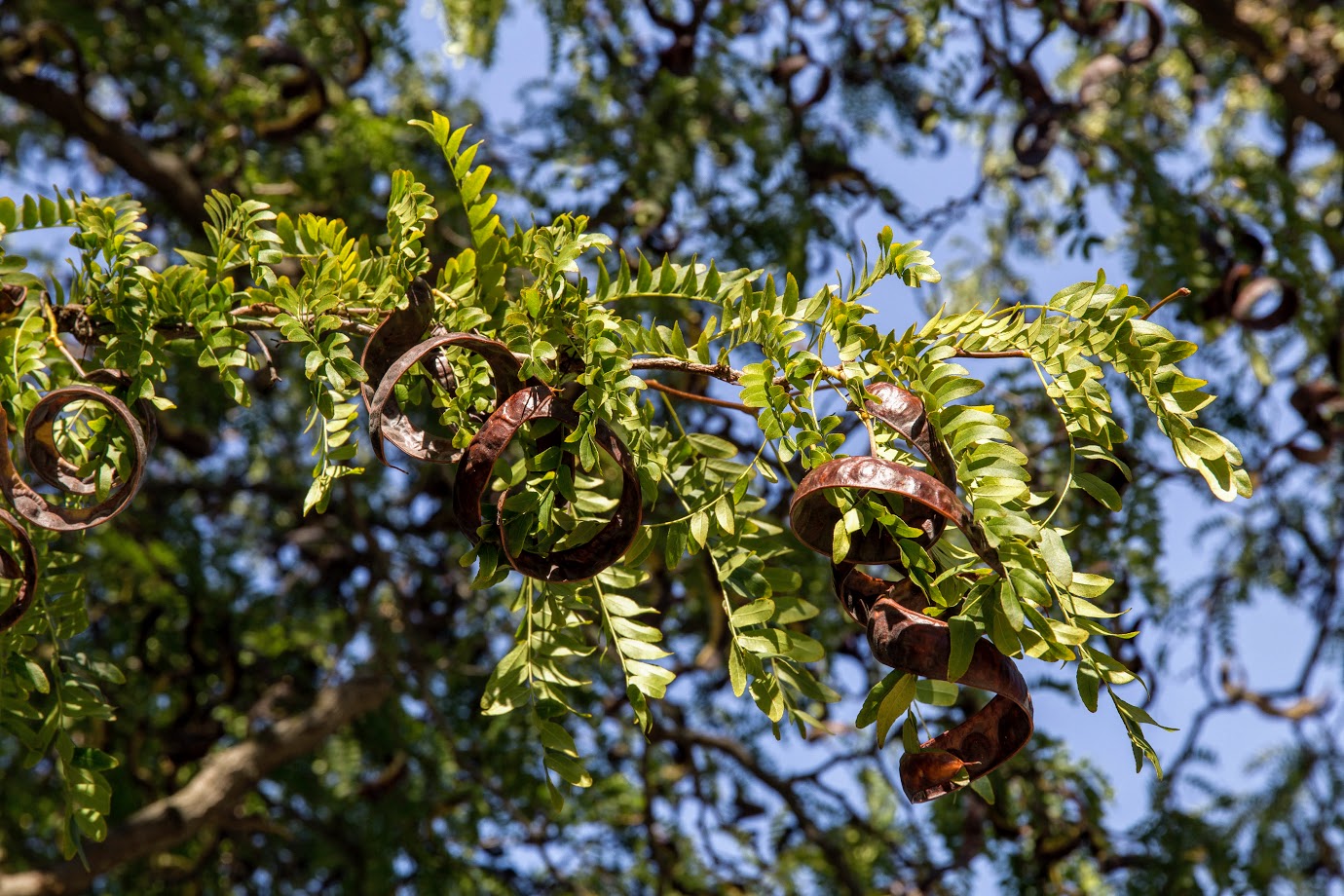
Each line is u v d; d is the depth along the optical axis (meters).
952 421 1.15
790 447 1.22
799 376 1.24
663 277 1.41
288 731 4.38
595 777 4.62
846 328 1.26
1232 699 4.62
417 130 4.27
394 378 1.19
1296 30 4.92
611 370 1.22
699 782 4.80
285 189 3.73
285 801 5.27
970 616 1.12
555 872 4.77
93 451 1.41
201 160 4.17
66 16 4.03
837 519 1.21
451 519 4.57
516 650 1.49
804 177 4.23
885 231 1.32
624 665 1.44
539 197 4.02
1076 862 4.24
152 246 1.49
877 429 1.24
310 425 1.36
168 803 4.20
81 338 1.49
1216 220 3.89
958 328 1.27
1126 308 1.19
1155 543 3.27
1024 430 3.56
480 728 4.84
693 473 1.48
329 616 5.14
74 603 1.58
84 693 1.58
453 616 5.07
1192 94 5.10
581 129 4.42
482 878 4.97
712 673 4.75
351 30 4.02
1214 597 4.71
